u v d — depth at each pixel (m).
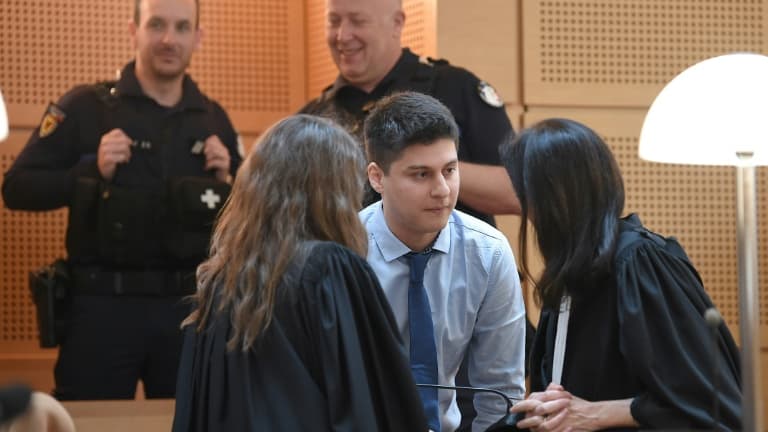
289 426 4.22
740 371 4.75
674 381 4.59
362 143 6.41
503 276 5.16
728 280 8.53
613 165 4.85
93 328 7.30
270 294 4.32
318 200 4.45
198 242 7.38
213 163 7.59
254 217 4.43
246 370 4.32
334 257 4.38
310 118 4.57
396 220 4.96
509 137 6.82
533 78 8.17
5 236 9.19
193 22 7.76
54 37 9.34
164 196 7.42
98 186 7.34
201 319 4.55
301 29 9.98
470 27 8.08
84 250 7.35
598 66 8.27
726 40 8.46
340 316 4.31
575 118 8.27
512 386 5.23
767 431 8.44
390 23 7.00
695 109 4.41
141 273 7.37
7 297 9.19
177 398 4.57
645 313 4.66
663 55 8.37
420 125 4.80
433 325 5.03
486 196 6.71
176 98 7.76
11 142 9.19
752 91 4.38
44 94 9.31
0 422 2.63
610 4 8.29
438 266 5.07
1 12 9.24
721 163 4.50
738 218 4.23
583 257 4.71
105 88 7.71
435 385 4.86
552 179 4.78
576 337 4.82
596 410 4.70
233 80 9.84
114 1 9.46
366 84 7.02
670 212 8.45
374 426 4.25
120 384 7.34
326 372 4.26
